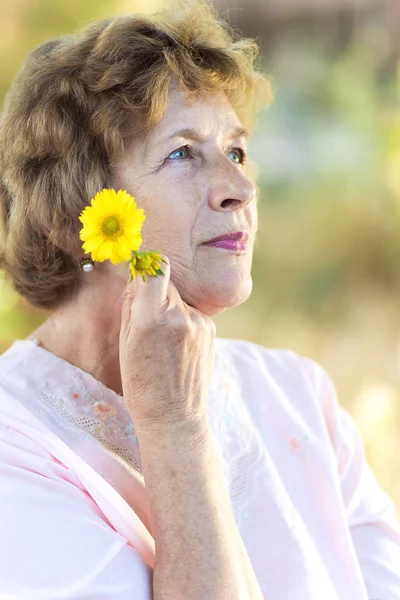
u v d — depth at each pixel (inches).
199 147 50.2
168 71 48.4
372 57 244.1
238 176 49.8
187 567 42.3
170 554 42.8
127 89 48.0
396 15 246.5
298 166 233.0
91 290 51.5
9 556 41.2
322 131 232.8
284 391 62.1
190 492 43.5
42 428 46.3
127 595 42.2
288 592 49.3
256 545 50.8
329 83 238.2
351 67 241.3
